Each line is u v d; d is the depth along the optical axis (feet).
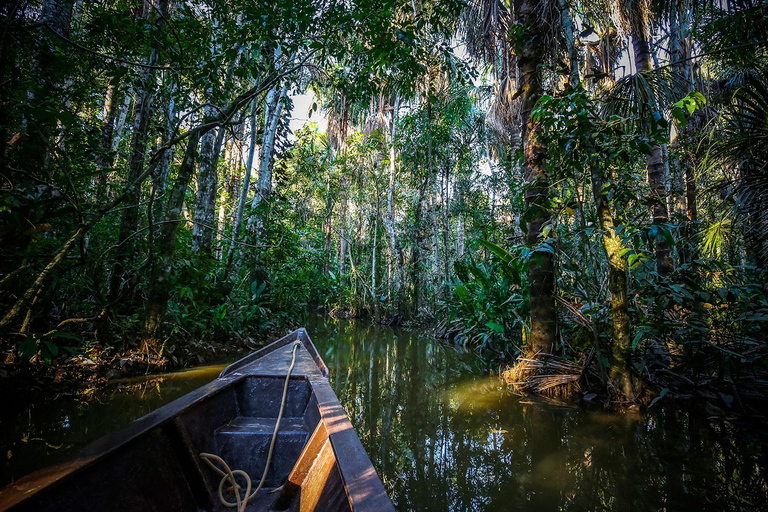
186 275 16.38
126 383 12.62
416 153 41.29
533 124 16.21
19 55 10.68
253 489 6.48
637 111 13.46
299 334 14.97
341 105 52.70
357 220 64.59
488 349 25.11
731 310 13.73
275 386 9.07
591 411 12.26
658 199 13.41
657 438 9.94
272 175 30.86
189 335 17.95
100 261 12.51
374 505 3.19
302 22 13.61
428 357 22.93
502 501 6.95
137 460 4.97
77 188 12.08
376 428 10.72
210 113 21.58
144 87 14.96
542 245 14.60
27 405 10.05
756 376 13.79
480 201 46.37
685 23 19.07
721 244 14.16
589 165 13.37
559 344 15.98
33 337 9.87
